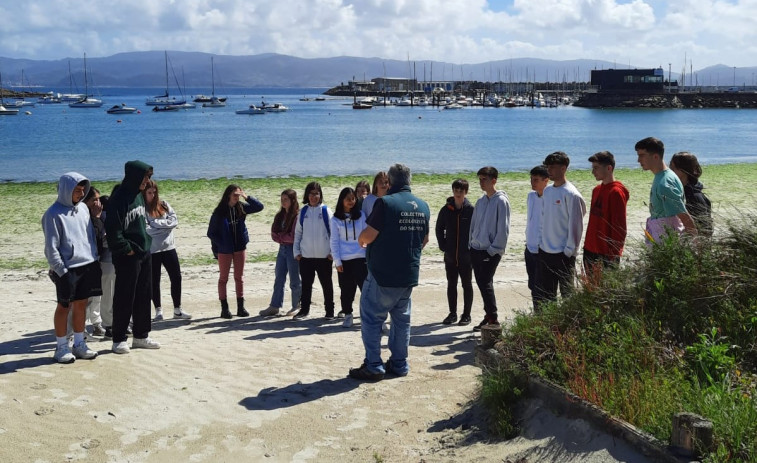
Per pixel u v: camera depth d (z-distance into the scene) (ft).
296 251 32.65
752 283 18.74
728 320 18.02
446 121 335.47
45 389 21.16
